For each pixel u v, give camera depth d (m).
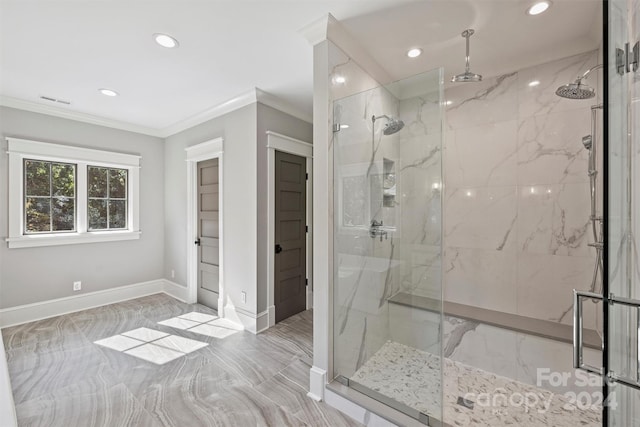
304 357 2.33
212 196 3.48
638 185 0.84
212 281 3.49
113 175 3.72
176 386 1.93
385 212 2.02
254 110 2.84
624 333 0.83
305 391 1.89
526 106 2.33
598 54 2.05
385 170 1.97
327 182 1.81
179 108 3.21
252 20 1.74
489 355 2.19
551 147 2.22
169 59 2.19
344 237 1.90
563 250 2.18
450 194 2.68
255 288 2.83
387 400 1.66
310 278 3.55
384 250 2.05
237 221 3.01
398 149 1.93
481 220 2.53
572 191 2.14
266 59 2.20
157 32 1.86
